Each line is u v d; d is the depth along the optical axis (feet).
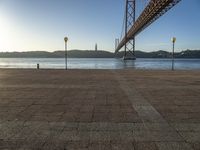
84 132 13.75
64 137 12.96
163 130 14.11
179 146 11.73
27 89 29.76
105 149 11.39
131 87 31.63
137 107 19.95
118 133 13.58
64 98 23.80
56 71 61.72
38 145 11.89
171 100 22.89
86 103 21.48
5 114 17.66
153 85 33.60
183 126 14.87
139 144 12.00
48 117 16.85
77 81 38.60
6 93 26.71
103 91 28.27
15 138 12.83
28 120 16.12
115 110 18.92
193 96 25.07
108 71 61.98
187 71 61.11
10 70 64.80
